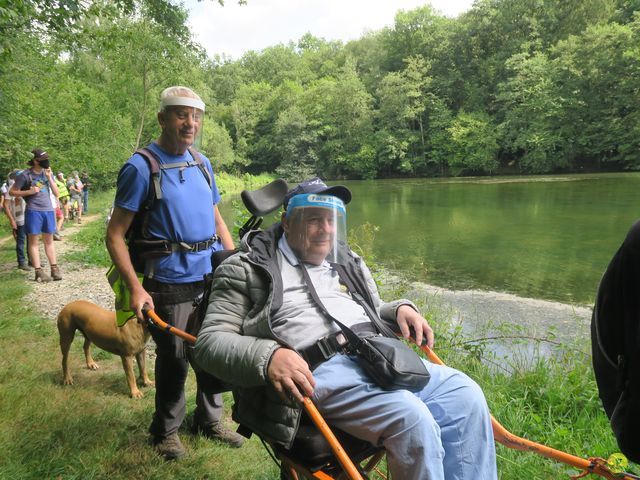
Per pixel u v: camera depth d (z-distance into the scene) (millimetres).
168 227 3057
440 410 1966
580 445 3338
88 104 25125
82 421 3553
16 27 7793
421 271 11617
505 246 14672
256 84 88188
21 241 9383
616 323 1450
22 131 16266
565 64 53281
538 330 7188
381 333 2234
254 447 3477
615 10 61375
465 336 6336
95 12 8391
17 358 4902
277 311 2127
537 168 54250
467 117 59469
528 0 64125
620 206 22984
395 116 65562
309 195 2250
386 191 39625
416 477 1772
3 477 2820
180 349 3053
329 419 1978
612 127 50312
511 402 3959
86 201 20516
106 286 8156
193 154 3262
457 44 67062
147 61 21484
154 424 3270
